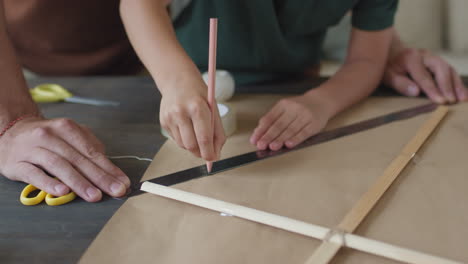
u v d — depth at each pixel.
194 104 0.51
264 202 0.53
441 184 0.56
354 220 0.49
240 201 0.53
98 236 0.47
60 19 1.16
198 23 0.94
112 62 1.29
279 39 0.91
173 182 0.57
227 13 0.88
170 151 0.65
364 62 0.89
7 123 0.62
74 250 0.45
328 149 0.65
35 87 0.90
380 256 0.44
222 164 0.61
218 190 0.55
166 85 0.55
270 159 0.63
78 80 0.95
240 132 0.71
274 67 0.98
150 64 0.60
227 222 0.49
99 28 1.22
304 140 0.68
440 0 1.66
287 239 0.47
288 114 0.71
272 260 0.44
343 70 0.89
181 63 0.57
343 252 0.45
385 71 0.91
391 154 0.64
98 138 0.69
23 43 1.21
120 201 0.54
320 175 0.58
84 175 0.56
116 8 1.22
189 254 0.45
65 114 0.78
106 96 0.86
